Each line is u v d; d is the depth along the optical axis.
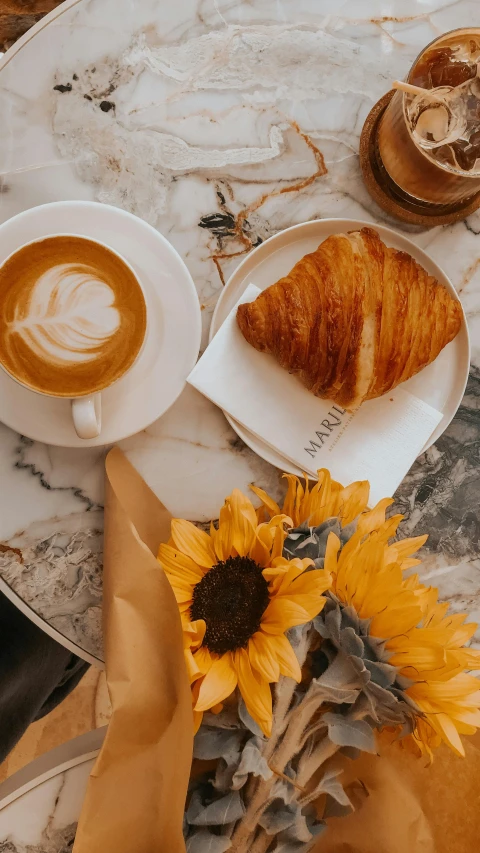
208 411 0.62
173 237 0.61
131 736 0.47
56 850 0.55
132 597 0.49
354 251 0.58
